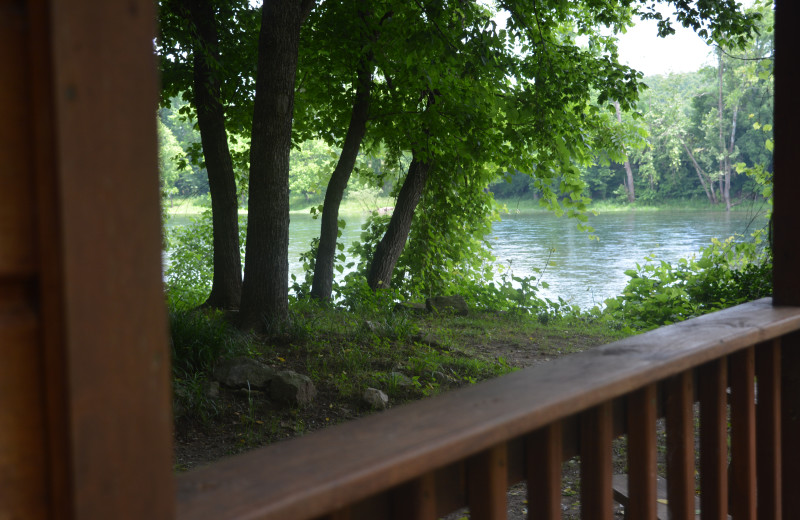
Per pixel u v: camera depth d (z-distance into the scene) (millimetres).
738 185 60188
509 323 10875
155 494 828
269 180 7695
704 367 1962
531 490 1448
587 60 11211
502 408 1267
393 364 6969
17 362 757
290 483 980
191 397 5406
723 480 1964
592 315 12117
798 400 2348
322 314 9695
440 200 13062
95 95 757
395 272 13367
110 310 779
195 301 11797
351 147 11500
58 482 767
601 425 1535
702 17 9719
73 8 736
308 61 11609
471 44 9164
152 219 816
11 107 740
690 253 25703
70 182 741
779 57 2238
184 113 11398
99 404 773
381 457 1062
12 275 751
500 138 11828
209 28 9359
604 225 41031
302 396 5746
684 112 69188
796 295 2289
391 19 10883
